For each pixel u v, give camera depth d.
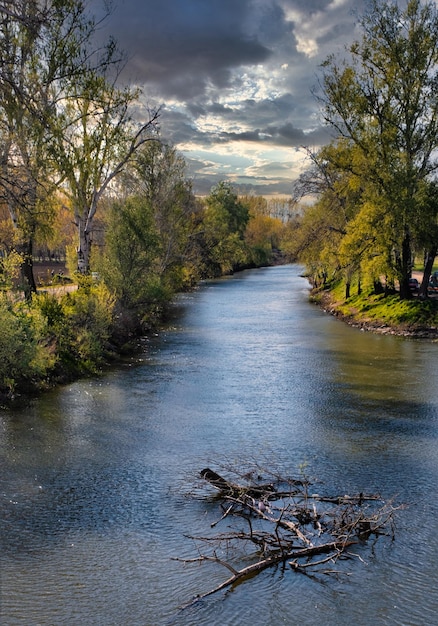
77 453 11.42
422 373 19.05
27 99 19.11
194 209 62.16
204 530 8.16
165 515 8.66
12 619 6.11
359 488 9.70
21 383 16.08
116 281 28.17
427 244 29.86
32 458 11.11
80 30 25.50
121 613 6.25
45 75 24.52
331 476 10.26
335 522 8.00
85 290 23.31
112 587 6.75
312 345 24.94
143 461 10.99
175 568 7.17
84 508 8.90
